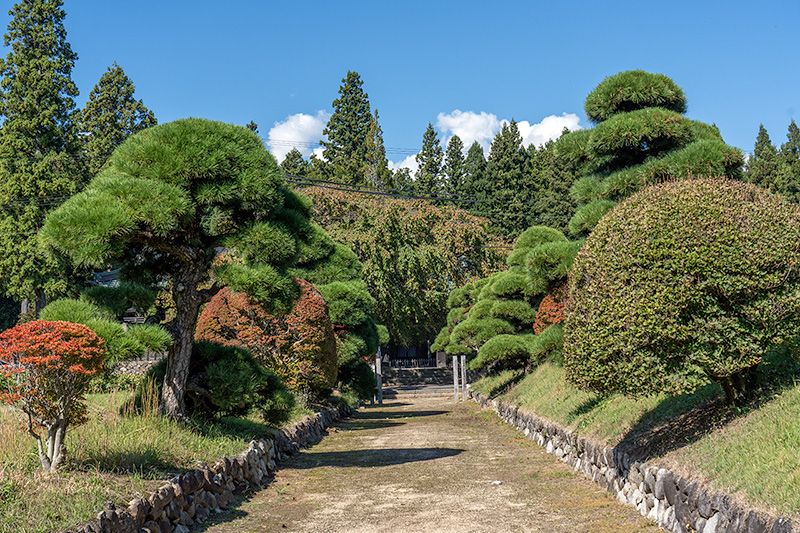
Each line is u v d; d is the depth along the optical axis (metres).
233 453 9.23
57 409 6.29
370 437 15.85
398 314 36.81
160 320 21.33
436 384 44.38
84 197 8.60
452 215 39.62
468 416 21.06
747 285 6.40
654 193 7.51
